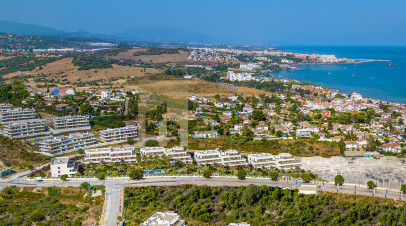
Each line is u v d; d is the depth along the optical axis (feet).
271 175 549.95
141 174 543.80
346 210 461.78
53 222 426.92
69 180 541.34
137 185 522.47
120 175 556.92
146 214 447.01
